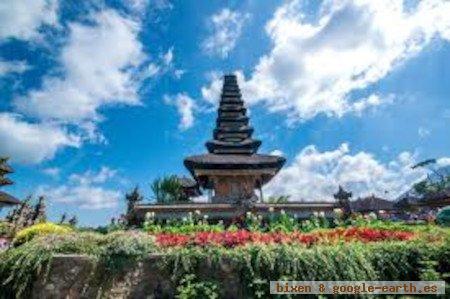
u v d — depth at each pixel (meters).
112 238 9.15
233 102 43.22
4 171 34.09
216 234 9.88
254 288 8.32
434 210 27.33
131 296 8.39
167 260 8.65
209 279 8.47
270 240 9.54
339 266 8.62
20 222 27.03
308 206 21.91
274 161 33.97
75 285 8.40
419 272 8.92
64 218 29.62
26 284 8.32
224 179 34.03
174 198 35.78
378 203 32.56
